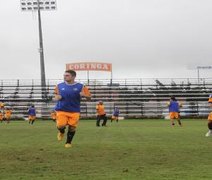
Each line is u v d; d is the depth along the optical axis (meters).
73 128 15.34
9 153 13.14
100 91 74.62
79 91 15.14
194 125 39.06
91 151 13.73
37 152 13.44
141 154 12.87
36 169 9.95
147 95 74.69
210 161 11.32
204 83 75.75
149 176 8.95
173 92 75.00
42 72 75.25
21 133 25.97
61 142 17.91
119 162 11.11
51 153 13.13
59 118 15.21
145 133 25.23
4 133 25.97
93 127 35.41
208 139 19.58
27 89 74.12
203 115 69.12
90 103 72.44
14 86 74.19
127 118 69.25
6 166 10.39
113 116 52.69
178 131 27.67
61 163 10.92
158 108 73.25
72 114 15.22
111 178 8.71
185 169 9.92
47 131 28.55
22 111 72.50
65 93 15.05
